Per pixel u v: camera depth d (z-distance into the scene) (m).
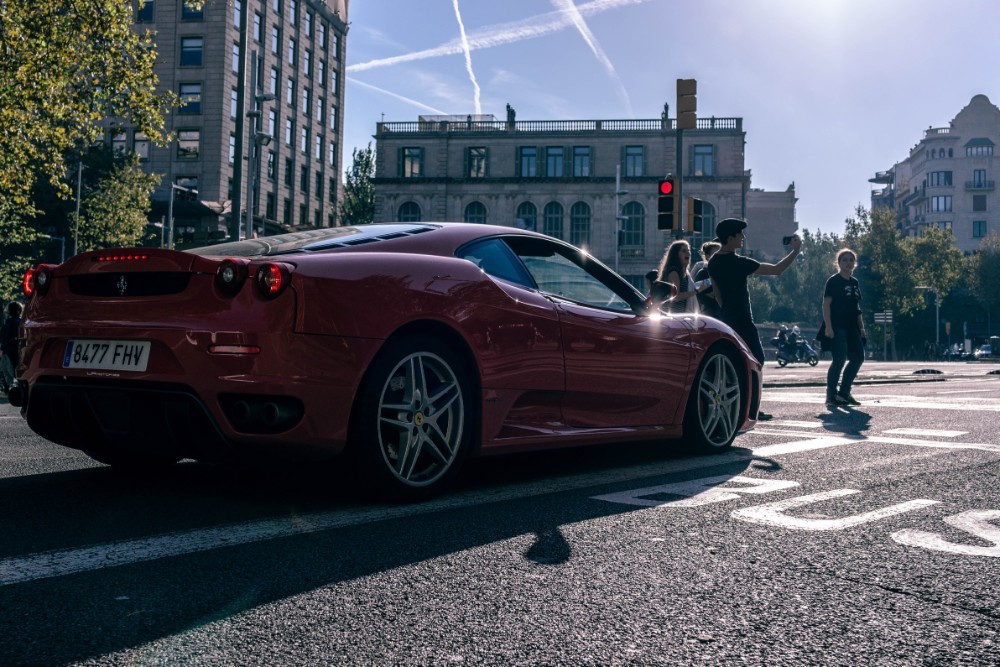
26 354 3.43
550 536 2.77
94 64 16.83
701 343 4.85
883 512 3.18
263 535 2.75
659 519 3.05
